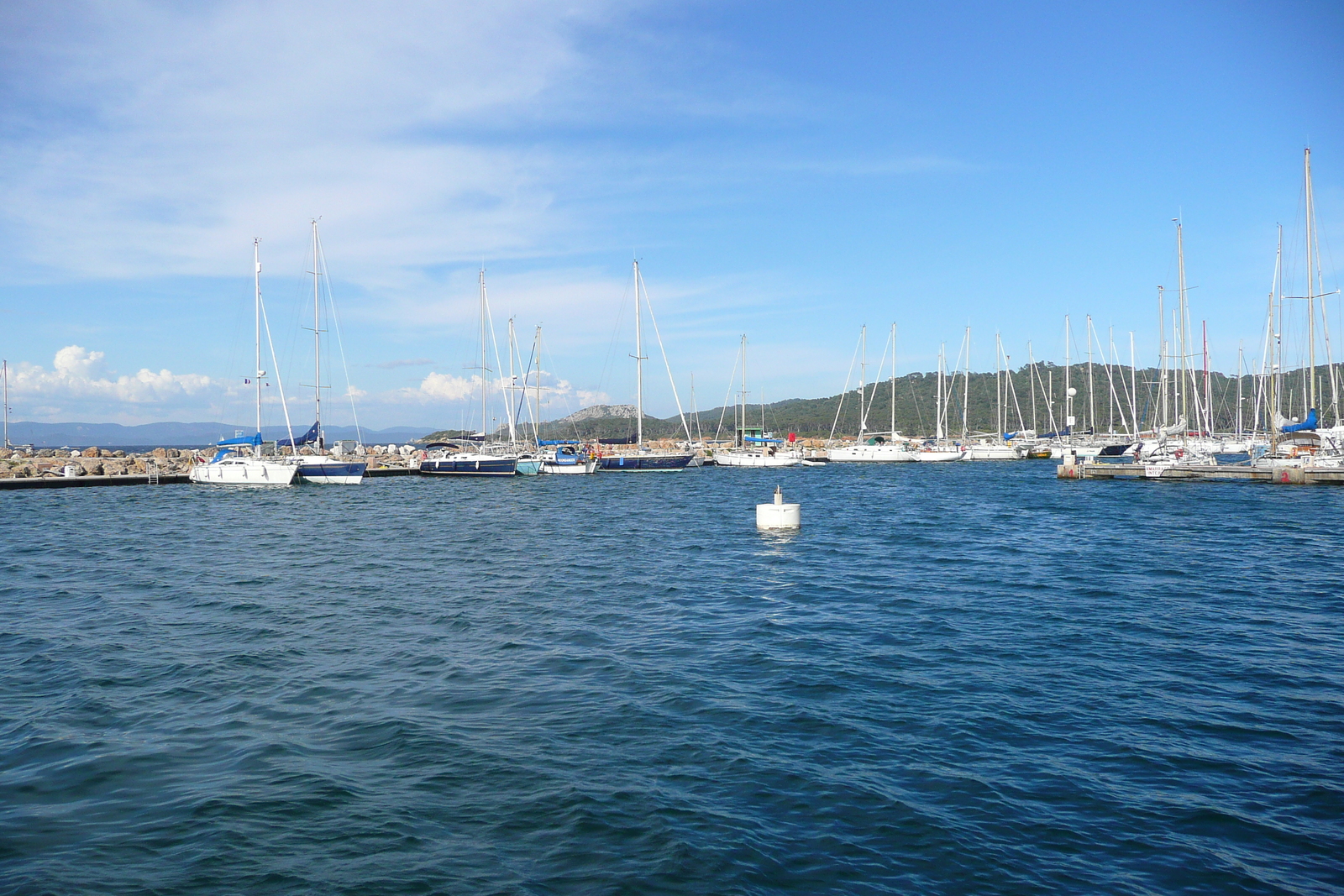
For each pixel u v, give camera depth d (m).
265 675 12.67
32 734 10.18
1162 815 8.05
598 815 7.91
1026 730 10.30
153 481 66.75
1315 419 52.69
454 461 75.56
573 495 57.03
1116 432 107.69
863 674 12.69
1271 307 58.69
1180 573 22.14
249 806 8.08
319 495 57.19
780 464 93.50
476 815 7.90
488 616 16.92
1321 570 22.34
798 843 7.41
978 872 6.96
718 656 13.78
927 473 82.75
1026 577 21.69
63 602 18.89
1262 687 12.06
